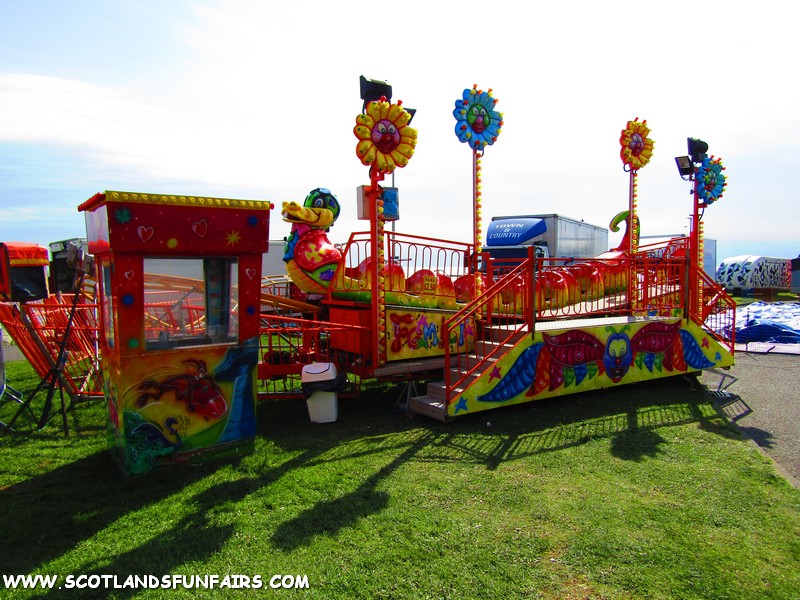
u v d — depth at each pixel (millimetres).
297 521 4109
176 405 5023
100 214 4863
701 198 11297
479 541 3820
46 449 5770
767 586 3328
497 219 20250
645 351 8508
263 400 8023
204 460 5219
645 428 6613
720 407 7754
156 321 4918
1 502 4488
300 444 5926
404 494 4605
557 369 7547
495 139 8852
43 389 8398
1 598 3170
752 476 5066
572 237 20781
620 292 10234
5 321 7652
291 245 8250
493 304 8516
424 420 6914
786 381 9523
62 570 3467
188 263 5043
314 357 8148
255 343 5410
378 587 3275
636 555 3652
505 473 5102
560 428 6555
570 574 3432
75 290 6262
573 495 4609
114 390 5020
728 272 31766
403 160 7152
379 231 7172
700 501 4512
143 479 4918
